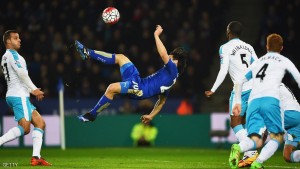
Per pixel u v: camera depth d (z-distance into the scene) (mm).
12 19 81688
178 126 73062
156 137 73062
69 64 77312
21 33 80875
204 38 82375
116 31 81625
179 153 58562
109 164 40875
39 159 38625
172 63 36156
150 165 39719
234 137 70875
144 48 81188
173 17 83938
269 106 31375
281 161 44406
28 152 60406
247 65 38156
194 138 72750
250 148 31469
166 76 36375
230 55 38125
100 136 72750
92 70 77500
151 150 64688
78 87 76875
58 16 83812
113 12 37312
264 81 31891
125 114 73625
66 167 36969
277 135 31703
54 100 74125
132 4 85812
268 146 31594
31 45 80500
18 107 38156
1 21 81188
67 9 84000
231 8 88500
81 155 54812
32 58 79875
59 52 79938
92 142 72562
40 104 73750
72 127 72312
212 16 85500
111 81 77250
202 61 81438
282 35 79312
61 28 83250
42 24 82750
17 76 38219
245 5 88500
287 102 36031
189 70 79375
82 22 83188
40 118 39219
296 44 78812
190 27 83438
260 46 79562
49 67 76562
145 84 36250
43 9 83812
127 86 35750
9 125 68562
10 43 38344
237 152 31016
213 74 84125
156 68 79625
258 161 31688
